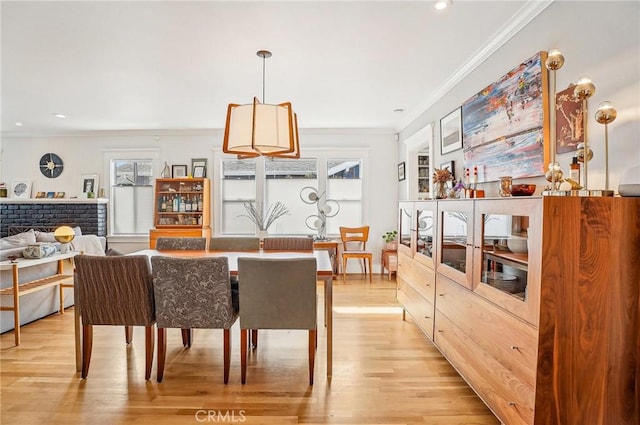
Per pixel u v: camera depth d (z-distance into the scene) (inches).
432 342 110.5
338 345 118.6
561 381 59.0
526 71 92.7
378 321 142.6
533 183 92.8
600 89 71.3
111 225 245.8
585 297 59.0
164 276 91.9
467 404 84.3
